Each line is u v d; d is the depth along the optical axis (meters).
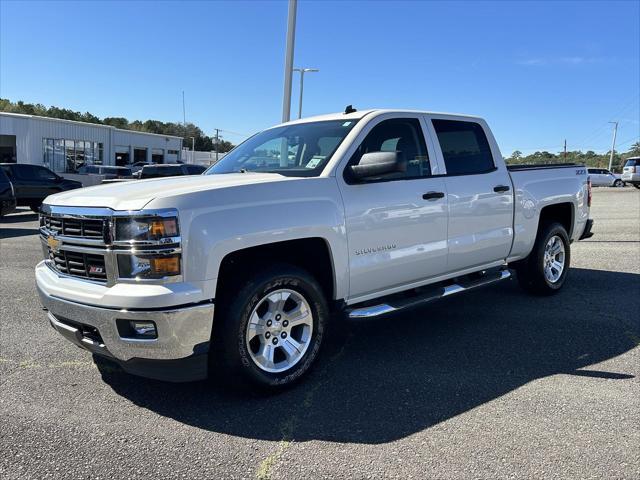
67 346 4.75
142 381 3.99
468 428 3.24
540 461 2.86
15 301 6.32
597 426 3.23
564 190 6.29
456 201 4.87
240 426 3.30
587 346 4.68
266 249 3.82
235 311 3.45
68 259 3.58
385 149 4.47
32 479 2.74
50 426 3.30
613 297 6.33
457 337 4.96
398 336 5.01
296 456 2.95
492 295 6.48
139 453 2.99
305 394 3.75
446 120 5.07
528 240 5.82
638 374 4.04
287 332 3.79
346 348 4.70
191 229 3.24
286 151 4.55
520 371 4.13
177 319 3.17
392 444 3.06
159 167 25.77
